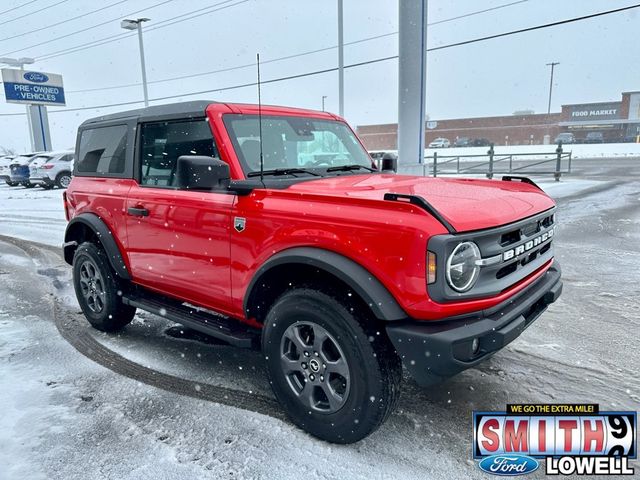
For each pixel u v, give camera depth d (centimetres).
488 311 246
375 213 243
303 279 286
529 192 320
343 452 263
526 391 323
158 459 259
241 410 308
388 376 249
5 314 500
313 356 269
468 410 304
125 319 437
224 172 284
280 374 285
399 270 232
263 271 280
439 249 224
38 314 500
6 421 297
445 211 239
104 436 281
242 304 308
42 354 397
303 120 379
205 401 319
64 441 276
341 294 257
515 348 387
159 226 356
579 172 1959
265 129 345
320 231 258
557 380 336
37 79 3075
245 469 250
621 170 2020
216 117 323
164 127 362
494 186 323
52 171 2006
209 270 324
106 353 399
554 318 447
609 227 857
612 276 571
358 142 429
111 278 420
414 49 920
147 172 381
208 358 388
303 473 246
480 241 240
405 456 259
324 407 273
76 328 459
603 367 353
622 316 448
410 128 948
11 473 249
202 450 267
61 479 244
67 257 482
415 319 238
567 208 1069
